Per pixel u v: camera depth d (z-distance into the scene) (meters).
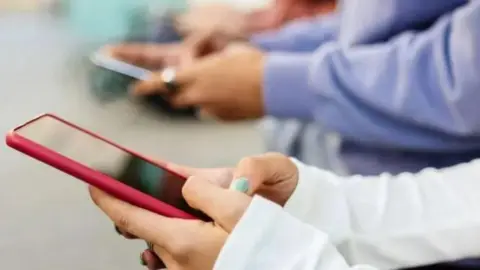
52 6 3.28
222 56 0.88
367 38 0.78
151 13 1.93
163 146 1.69
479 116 0.65
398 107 0.70
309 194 0.58
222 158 1.63
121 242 1.27
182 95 0.90
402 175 0.64
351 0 0.81
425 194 0.60
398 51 0.71
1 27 3.03
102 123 1.81
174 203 0.50
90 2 2.10
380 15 0.77
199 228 0.46
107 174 0.50
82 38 2.16
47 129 0.53
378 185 0.61
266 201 0.46
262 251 0.44
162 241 0.47
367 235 0.58
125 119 1.84
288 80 0.82
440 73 0.67
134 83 1.08
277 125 1.04
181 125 1.85
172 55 1.10
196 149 1.69
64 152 0.51
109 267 1.18
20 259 1.19
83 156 0.51
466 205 0.58
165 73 0.91
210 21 1.53
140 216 0.48
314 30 1.09
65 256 1.21
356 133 0.77
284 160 0.57
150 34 1.70
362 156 0.80
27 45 2.70
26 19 3.22
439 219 0.58
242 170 0.53
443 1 0.74
